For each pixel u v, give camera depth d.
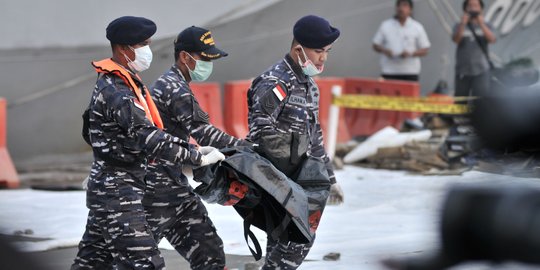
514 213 2.78
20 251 3.76
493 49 33.72
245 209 9.92
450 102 26.19
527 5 33.97
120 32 9.66
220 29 28.56
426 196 19.00
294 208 9.35
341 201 11.12
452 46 32.44
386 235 15.41
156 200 10.17
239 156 9.43
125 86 9.52
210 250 10.52
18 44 25.81
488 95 2.96
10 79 25.83
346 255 13.70
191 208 10.45
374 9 31.14
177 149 9.27
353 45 31.00
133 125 9.30
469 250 2.83
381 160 24.73
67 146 26.84
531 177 3.28
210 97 27.12
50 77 26.34
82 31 26.62
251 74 29.25
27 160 26.05
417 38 28.75
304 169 9.85
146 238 9.58
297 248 10.41
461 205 2.84
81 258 10.12
